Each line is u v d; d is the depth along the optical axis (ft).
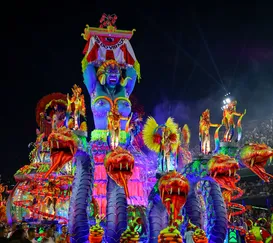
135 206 42.47
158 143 40.73
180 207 32.96
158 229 36.45
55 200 47.39
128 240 30.94
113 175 33.58
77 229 34.40
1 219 56.29
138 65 51.55
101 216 41.11
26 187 48.91
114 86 48.16
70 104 39.24
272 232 45.70
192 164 37.99
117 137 38.65
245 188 84.53
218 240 36.83
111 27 51.21
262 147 37.29
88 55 49.47
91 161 37.04
